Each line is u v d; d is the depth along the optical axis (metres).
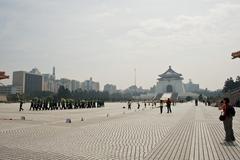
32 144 17.38
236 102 92.50
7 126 27.61
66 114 49.72
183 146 17.59
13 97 161.38
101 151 15.59
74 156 14.19
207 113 56.72
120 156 14.38
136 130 25.95
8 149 15.70
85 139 19.83
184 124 32.62
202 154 15.15
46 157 13.84
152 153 15.27
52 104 70.56
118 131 24.95
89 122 34.06
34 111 59.22
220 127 29.41
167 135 22.73
